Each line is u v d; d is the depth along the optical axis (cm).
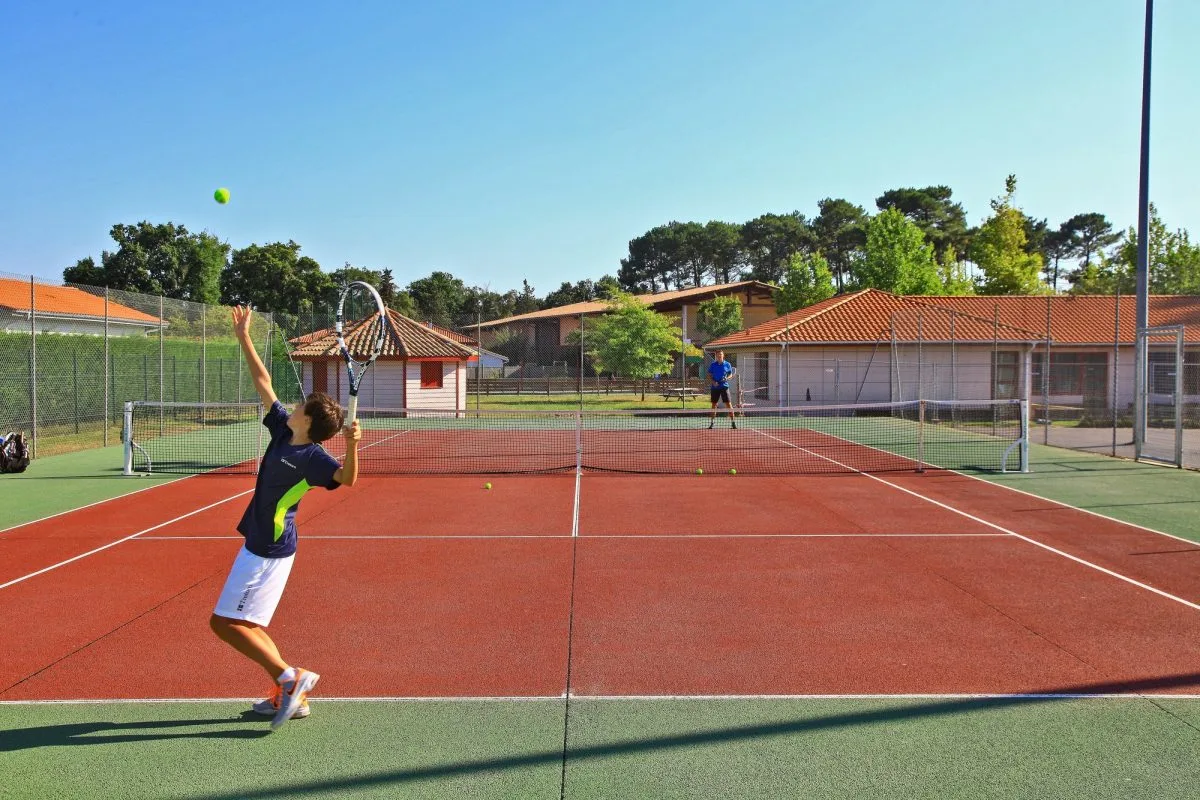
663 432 2206
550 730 436
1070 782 382
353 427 439
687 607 650
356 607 650
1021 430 1415
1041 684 495
